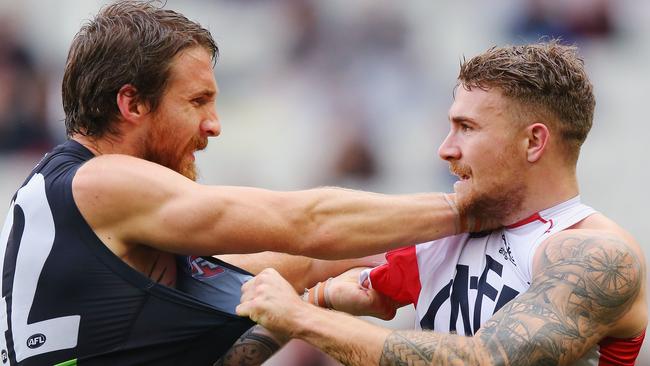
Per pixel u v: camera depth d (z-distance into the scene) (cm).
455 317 1007
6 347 962
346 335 932
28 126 2923
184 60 973
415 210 991
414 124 2930
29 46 3011
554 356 885
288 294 966
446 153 998
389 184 2852
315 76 3058
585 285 906
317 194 978
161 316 955
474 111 976
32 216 955
